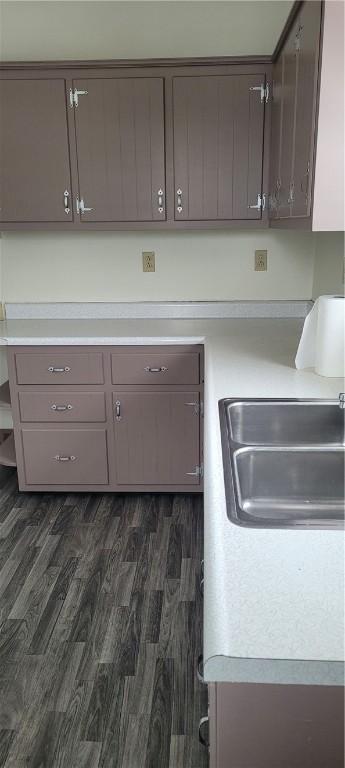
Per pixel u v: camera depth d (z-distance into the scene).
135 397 2.77
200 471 2.86
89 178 2.79
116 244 3.18
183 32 2.85
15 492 3.04
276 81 2.54
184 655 1.86
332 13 1.60
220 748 0.79
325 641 0.70
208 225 2.83
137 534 2.60
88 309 3.24
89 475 2.90
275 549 0.91
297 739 0.77
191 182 2.78
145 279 3.23
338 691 0.74
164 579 2.26
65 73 2.67
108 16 2.84
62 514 2.80
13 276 3.25
